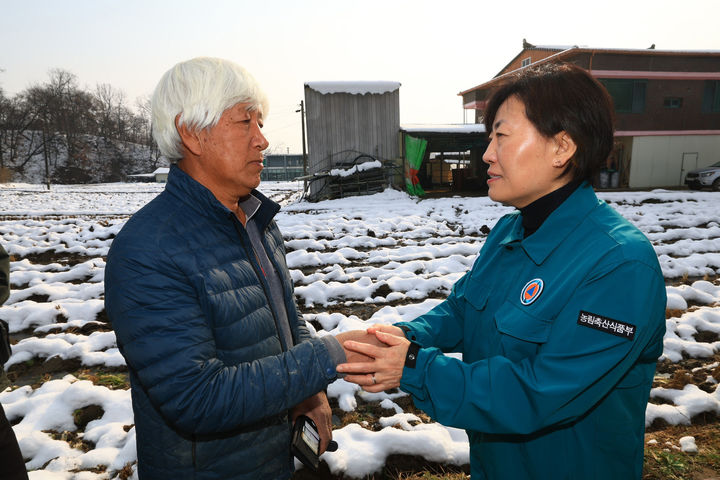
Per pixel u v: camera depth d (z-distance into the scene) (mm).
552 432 1103
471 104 31250
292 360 1139
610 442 1103
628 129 22094
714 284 5910
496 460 1203
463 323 1487
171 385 1069
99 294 5977
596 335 953
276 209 1578
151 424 1264
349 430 2811
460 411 1027
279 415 1418
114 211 17453
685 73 22031
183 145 1255
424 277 6480
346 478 2457
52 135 84000
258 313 1309
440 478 2418
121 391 3385
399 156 20844
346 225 11180
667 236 8906
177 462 1259
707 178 19516
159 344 1075
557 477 1105
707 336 4141
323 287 5934
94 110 97812
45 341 4215
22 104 83938
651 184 22719
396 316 4809
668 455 2477
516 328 1080
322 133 20297
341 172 19469
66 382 3547
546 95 1054
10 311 5031
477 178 23422
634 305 942
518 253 1222
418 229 10414
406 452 2598
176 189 1248
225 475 1300
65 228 11352
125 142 99188
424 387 1079
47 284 6449
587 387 954
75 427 3029
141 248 1109
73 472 2545
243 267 1295
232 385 1072
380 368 1125
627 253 971
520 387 996
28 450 2764
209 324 1184
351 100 20281
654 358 1132
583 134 1053
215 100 1176
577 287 1003
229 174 1263
